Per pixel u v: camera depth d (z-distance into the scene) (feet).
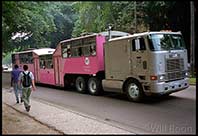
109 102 49.49
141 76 47.24
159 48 45.78
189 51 90.63
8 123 32.65
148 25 94.07
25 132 28.63
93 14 83.97
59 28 90.79
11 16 41.86
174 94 54.13
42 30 59.67
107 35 58.59
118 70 51.83
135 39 47.75
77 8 80.33
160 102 47.09
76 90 68.95
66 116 36.27
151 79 45.47
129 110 41.91
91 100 52.54
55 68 73.97
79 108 45.06
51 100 54.60
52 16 56.70
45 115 37.29
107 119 36.65
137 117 37.32
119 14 87.86
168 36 47.47
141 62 47.11
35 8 40.73
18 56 97.40
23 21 47.26
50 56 76.07
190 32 86.53
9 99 53.36
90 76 60.39
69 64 67.21
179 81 47.75
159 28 95.76
